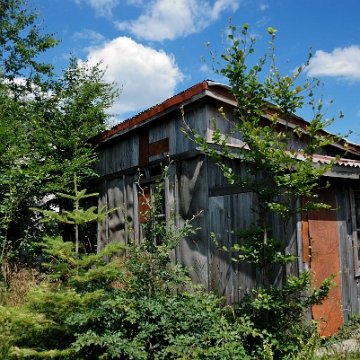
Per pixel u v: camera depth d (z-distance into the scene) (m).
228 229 6.02
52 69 15.55
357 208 6.42
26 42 16.39
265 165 4.62
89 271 4.07
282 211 4.60
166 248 4.77
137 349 3.81
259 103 5.02
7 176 8.57
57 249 4.16
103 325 4.21
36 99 13.90
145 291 4.61
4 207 8.41
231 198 5.99
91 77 13.60
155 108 7.49
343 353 4.68
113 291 4.51
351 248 6.00
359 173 5.53
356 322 5.78
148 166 7.92
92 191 10.09
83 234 10.26
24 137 9.80
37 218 10.30
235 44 4.85
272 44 4.85
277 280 5.26
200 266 6.46
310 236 5.37
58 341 4.16
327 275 5.55
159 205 5.12
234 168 5.96
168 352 4.04
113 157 9.29
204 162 6.58
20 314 3.96
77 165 9.08
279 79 4.81
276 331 4.57
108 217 9.25
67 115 11.36
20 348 4.06
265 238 4.75
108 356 3.97
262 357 4.34
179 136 7.22
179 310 4.28
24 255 9.79
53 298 3.82
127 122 8.33
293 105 4.82
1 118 10.30
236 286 5.81
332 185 5.90
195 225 6.64
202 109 6.86
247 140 4.63
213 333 4.17
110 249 4.42
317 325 4.80
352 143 9.22
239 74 4.91
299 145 8.53
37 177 8.64
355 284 6.00
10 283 7.45
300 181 4.40
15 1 16.28
